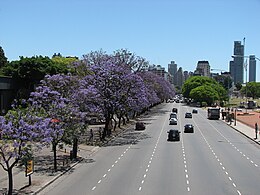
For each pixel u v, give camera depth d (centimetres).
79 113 3769
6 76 8144
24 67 8331
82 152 4688
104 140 5719
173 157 4369
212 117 10638
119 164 3931
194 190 2858
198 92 17362
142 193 2762
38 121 2803
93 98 5100
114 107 5869
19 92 8150
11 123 2527
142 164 3922
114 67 5919
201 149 5062
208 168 3744
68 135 3644
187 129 7169
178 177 3303
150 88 9388
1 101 7831
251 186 3019
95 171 3575
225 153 4769
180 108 15975
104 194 2741
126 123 8675
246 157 4494
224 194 2758
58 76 4878
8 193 2567
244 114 12406
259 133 6925
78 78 5544
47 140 2788
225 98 18588
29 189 2855
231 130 7856
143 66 9006
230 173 3522
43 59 8694
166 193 2764
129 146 5300
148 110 13338
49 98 3984
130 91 6097
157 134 6825
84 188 2922
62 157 4231
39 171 3503
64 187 2964
